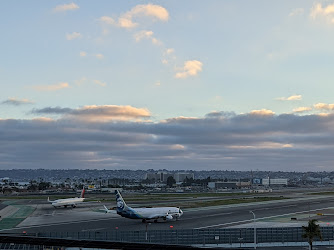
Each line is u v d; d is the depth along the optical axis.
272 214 189.38
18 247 98.06
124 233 118.06
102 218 178.00
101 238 117.38
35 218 179.62
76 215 190.38
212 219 170.88
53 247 96.75
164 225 153.12
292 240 119.69
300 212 197.75
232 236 119.62
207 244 118.06
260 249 109.62
